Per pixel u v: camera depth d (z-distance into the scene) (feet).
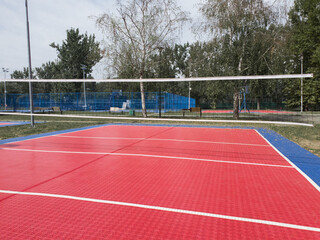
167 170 18.56
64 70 192.95
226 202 12.62
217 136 36.96
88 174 17.57
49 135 38.52
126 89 129.39
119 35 68.64
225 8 58.29
